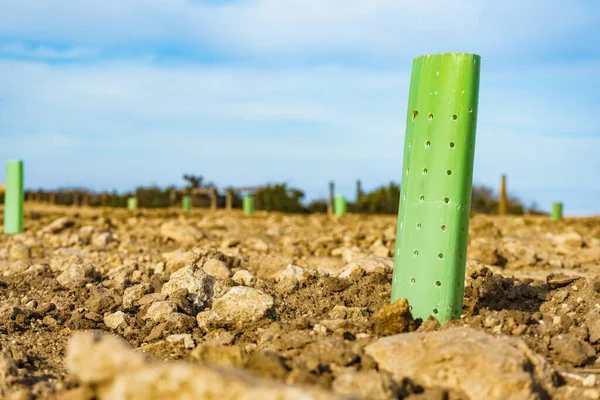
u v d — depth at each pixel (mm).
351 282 2764
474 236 5344
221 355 1925
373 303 2586
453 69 2174
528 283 2906
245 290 2434
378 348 1975
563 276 2637
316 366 1918
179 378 1608
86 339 1740
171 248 4629
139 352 2309
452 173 2188
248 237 5434
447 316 2217
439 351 1920
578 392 1935
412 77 2230
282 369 1849
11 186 5258
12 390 1984
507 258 4023
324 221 7918
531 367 1936
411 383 1884
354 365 1969
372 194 12195
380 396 1795
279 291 2814
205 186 14562
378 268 2959
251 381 1631
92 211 9977
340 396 1632
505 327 2205
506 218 8391
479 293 2529
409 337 1998
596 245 4902
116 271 3318
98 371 1708
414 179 2217
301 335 2125
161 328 2453
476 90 2197
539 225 7281
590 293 2541
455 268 2213
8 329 2512
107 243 4746
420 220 2209
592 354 2164
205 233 5199
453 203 2193
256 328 2408
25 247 4031
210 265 3053
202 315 2463
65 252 4184
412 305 2223
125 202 14328
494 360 1880
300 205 12820
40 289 3031
